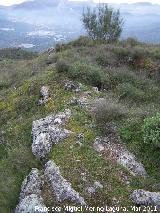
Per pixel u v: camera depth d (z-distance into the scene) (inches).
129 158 388.5
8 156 445.7
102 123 448.1
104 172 365.4
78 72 625.0
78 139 422.0
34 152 431.8
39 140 438.9
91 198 335.9
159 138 385.1
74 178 356.5
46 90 587.2
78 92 564.1
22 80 716.7
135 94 608.7
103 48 884.6
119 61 807.7
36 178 370.0
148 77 739.4
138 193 334.6
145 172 371.9
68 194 338.3
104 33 1055.6
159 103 599.8
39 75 676.1
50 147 424.5
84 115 476.7
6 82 756.0
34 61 1005.8
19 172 406.0
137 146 403.9
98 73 639.8
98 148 405.4
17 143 476.4
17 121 542.0
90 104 509.0
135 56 815.1
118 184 352.2
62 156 394.6
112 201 332.5
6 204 361.1
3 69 1069.8
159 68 762.2
